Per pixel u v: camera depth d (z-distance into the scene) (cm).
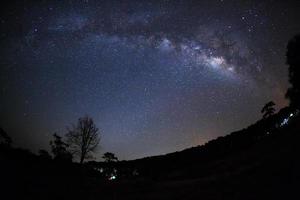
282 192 1510
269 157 2433
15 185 2078
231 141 4538
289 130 3183
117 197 2178
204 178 2628
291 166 1847
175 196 2002
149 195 2156
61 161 3931
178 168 4006
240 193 1672
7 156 3041
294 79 3409
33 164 3173
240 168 2567
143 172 4019
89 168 4028
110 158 4612
